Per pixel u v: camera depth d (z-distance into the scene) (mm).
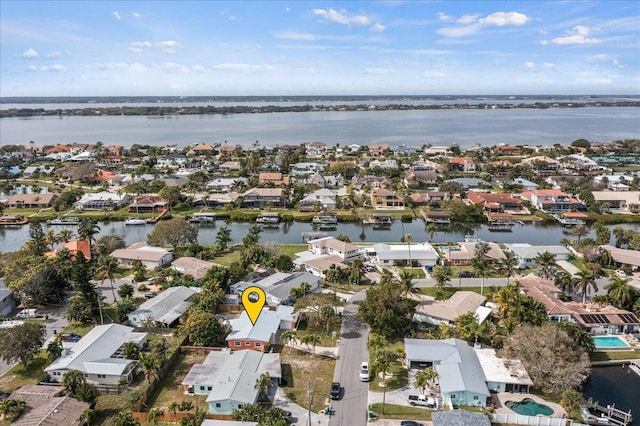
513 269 119625
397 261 123625
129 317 89938
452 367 70312
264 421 58250
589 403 66500
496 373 70062
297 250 135750
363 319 85125
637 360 77688
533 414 63906
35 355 77938
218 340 83000
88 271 95938
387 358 74250
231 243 146500
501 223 169750
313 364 76062
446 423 58906
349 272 113625
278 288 100188
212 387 67312
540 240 152875
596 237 140375
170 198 191500
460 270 119000
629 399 69000
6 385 70188
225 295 99000
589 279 94250
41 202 194375
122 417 58250
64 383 66750
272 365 72250
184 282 105062
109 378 70375
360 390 69000
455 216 173875
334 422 61719
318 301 90875
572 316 86812
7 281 100438
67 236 133500
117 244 133750
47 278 97562
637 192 193875
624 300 90875
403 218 177875
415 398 66250
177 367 75750
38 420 57938
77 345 78125
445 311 88750
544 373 68062
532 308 83812
